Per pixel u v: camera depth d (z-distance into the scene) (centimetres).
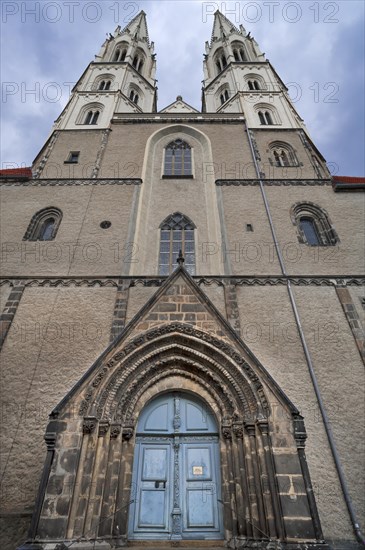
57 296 1427
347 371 1230
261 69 3281
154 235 1784
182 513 966
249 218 1795
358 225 1761
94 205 1852
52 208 1839
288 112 2709
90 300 1413
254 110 2745
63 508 826
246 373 1070
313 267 1575
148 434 1087
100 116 2686
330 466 1039
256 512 880
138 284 1470
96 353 1248
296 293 1462
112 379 1067
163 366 1163
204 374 1138
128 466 1002
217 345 1137
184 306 1226
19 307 1389
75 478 871
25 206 1848
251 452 957
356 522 945
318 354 1274
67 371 1204
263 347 1284
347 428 1108
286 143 2388
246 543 848
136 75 3394
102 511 892
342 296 1447
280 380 1202
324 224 1797
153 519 956
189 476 1022
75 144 2344
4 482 998
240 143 2392
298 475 867
